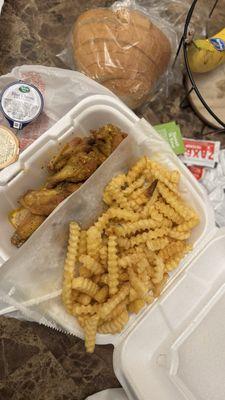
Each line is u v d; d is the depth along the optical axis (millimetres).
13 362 525
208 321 432
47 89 456
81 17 478
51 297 407
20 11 543
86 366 532
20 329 526
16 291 392
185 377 416
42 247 393
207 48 468
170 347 424
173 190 413
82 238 399
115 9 469
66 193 418
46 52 541
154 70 479
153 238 406
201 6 528
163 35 482
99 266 398
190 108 536
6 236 428
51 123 455
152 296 409
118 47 457
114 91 480
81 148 423
